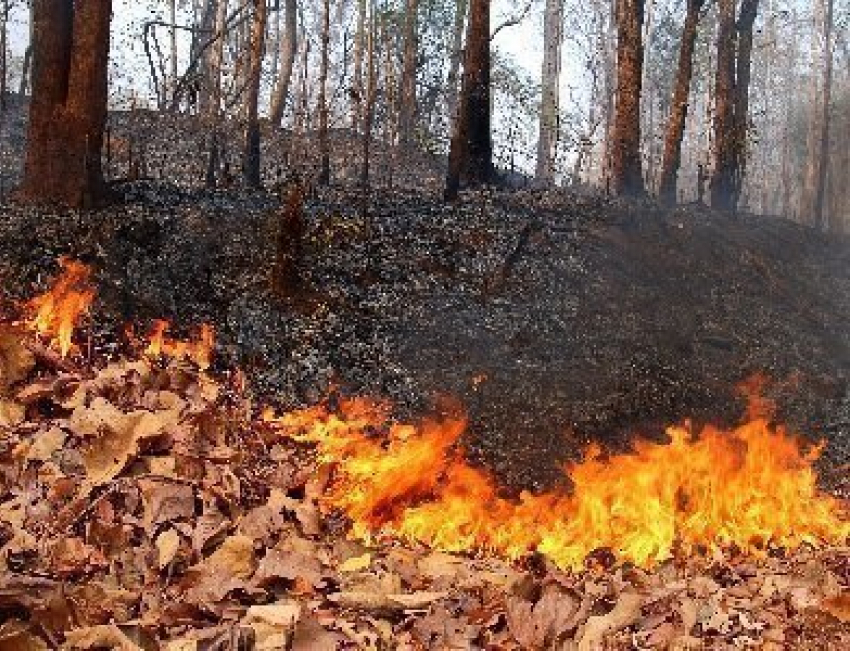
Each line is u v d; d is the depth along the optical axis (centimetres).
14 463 435
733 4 1783
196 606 334
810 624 371
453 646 334
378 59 2164
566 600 362
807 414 859
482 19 1374
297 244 819
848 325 1091
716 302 1026
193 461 449
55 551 361
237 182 1352
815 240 1422
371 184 1569
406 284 877
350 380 739
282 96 2406
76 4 895
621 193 1489
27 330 630
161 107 2038
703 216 1346
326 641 315
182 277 798
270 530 422
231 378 707
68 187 884
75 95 888
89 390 520
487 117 1398
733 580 446
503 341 820
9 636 284
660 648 341
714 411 817
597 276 971
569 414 740
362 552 429
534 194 1283
